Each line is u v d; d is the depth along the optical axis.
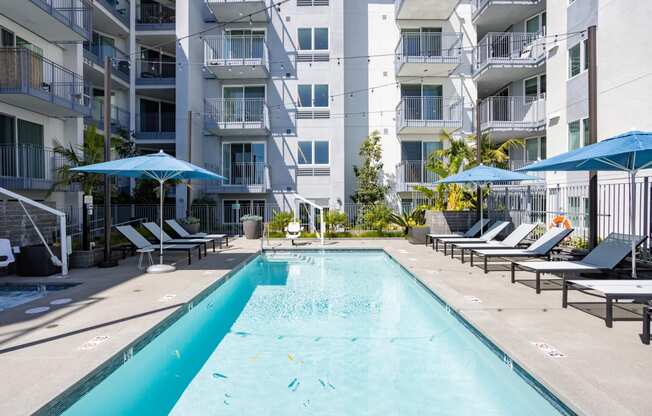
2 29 12.53
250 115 20.34
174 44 24.23
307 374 4.43
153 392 4.05
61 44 15.13
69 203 15.17
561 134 15.01
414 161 19.77
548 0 15.75
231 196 20.56
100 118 21.17
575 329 4.71
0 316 5.27
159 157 8.59
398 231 17.31
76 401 3.41
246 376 4.39
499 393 4.00
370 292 8.34
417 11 19.48
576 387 3.18
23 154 12.55
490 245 9.99
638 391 3.16
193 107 19.80
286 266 11.51
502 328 4.67
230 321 6.35
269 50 20.67
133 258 10.97
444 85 20.36
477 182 12.91
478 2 18.81
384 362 4.75
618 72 11.61
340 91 19.91
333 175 19.83
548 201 13.47
